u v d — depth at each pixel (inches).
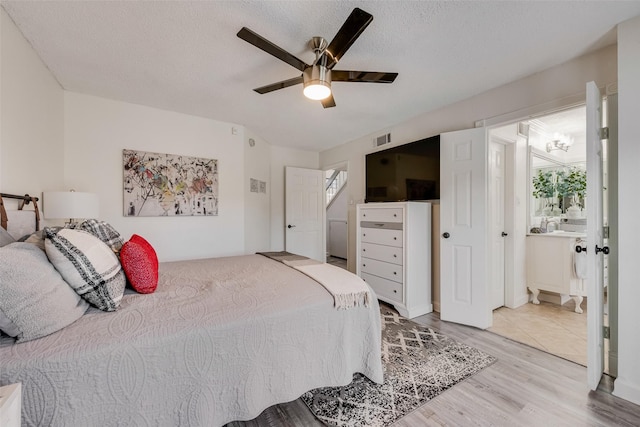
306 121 135.5
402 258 111.8
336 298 60.7
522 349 86.0
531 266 131.0
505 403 61.1
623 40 62.8
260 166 164.7
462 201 105.7
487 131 100.8
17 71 67.9
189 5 58.9
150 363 40.2
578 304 117.8
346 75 72.1
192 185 127.5
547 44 72.7
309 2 57.7
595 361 64.0
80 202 83.2
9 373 32.8
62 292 41.4
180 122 124.7
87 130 105.6
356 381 69.0
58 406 34.7
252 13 61.1
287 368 53.2
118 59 80.9
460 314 105.6
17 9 60.6
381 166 140.1
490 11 60.3
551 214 157.1
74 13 61.6
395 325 104.0
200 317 47.1
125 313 46.4
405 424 54.9
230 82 95.2
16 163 68.2
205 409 44.3
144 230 117.3
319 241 196.5
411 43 72.2
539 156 145.1
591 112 63.7
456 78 91.3
